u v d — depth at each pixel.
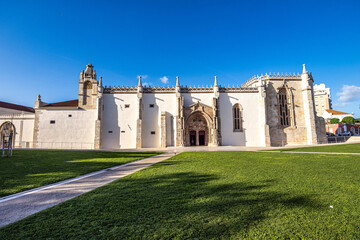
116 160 20.19
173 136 46.00
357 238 4.50
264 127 45.56
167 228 5.13
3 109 58.72
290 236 4.65
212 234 4.79
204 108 45.94
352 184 9.12
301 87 49.91
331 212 5.96
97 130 44.00
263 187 8.79
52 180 10.88
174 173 12.48
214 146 43.50
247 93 48.31
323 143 48.31
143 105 46.88
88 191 8.73
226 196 7.61
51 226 5.31
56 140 45.44
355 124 83.69
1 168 14.87
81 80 47.19
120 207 6.63
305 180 10.00
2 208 6.73
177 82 46.78
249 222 5.39
